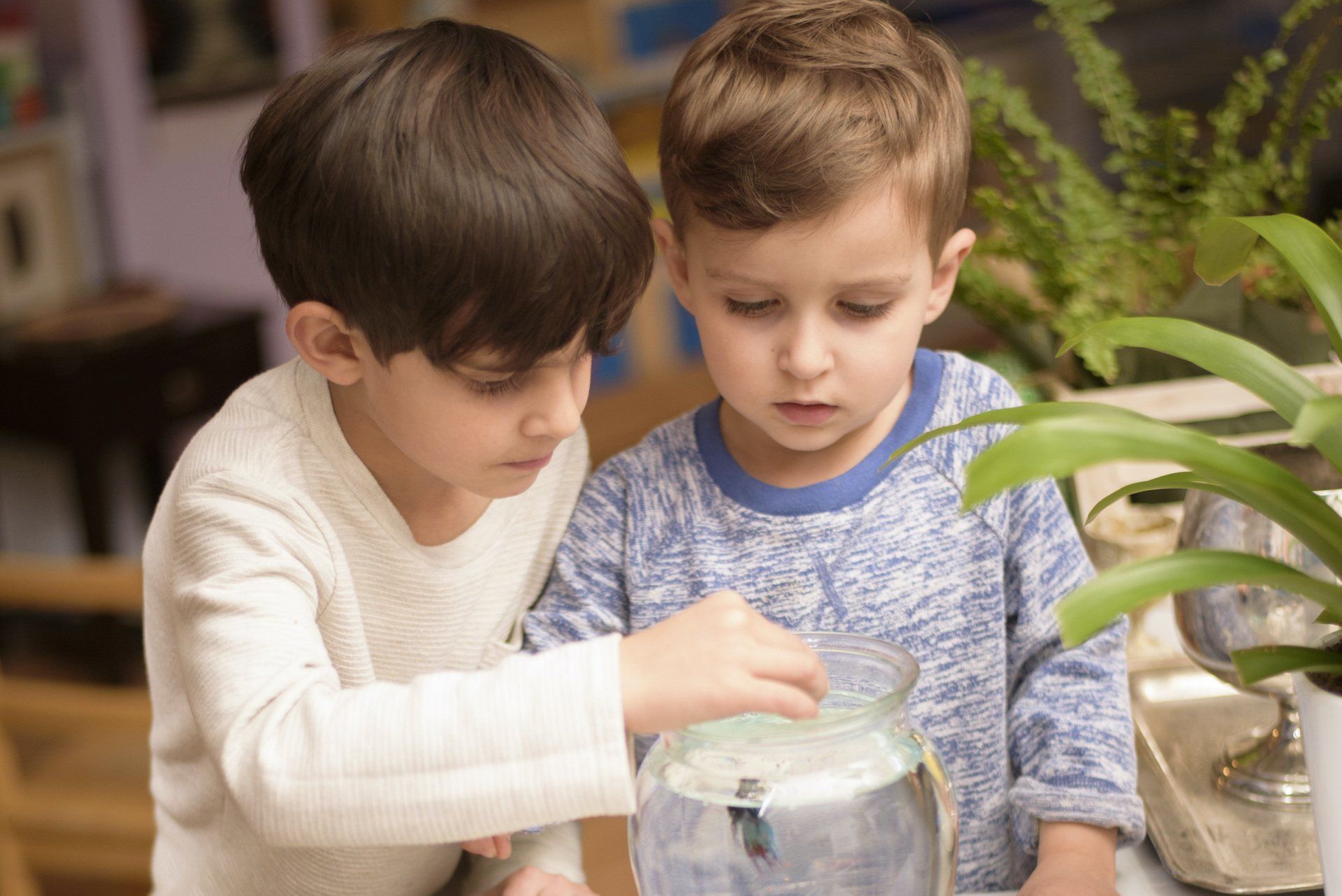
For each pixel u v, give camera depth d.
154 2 4.07
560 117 0.71
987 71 1.15
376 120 0.69
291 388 0.84
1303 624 0.82
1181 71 4.29
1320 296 0.64
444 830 0.62
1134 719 0.95
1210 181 1.12
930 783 0.66
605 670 0.63
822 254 0.75
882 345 0.78
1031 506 0.88
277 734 0.66
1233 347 0.65
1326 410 0.51
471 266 0.67
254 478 0.79
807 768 0.63
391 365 0.71
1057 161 1.16
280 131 0.73
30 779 1.75
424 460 0.74
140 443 3.26
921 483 0.87
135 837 1.58
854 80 0.77
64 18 3.93
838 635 0.71
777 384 0.79
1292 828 0.81
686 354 4.31
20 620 3.37
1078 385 1.17
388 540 0.86
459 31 0.76
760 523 0.87
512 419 0.72
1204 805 0.85
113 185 4.10
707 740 0.64
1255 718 0.94
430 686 0.64
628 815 0.69
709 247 0.78
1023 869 0.86
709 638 0.64
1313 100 1.08
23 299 3.83
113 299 3.44
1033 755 0.83
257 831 0.65
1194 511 0.85
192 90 4.16
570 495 0.95
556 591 0.92
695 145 0.78
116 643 3.23
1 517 3.72
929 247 0.79
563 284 0.68
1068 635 0.55
